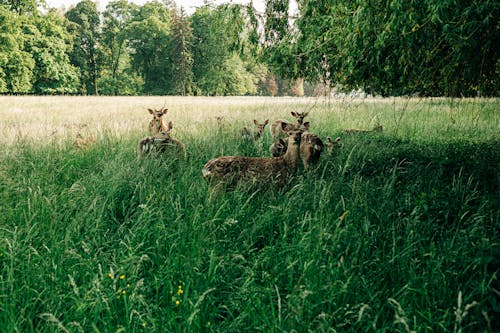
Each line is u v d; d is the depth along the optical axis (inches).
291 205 197.2
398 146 370.0
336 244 158.9
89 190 228.8
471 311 125.6
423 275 140.0
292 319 119.3
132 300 128.9
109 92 2751.0
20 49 2014.0
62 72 2249.0
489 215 183.3
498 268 140.6
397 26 199.3
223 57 2571.4
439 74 320.8
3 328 120.6
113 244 172.4
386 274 148.9
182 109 913.5
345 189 225.8
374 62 284.8
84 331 123.6
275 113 701.9
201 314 130.6
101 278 136.6
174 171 278.5
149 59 2837.1
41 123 559.8
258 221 187.8
